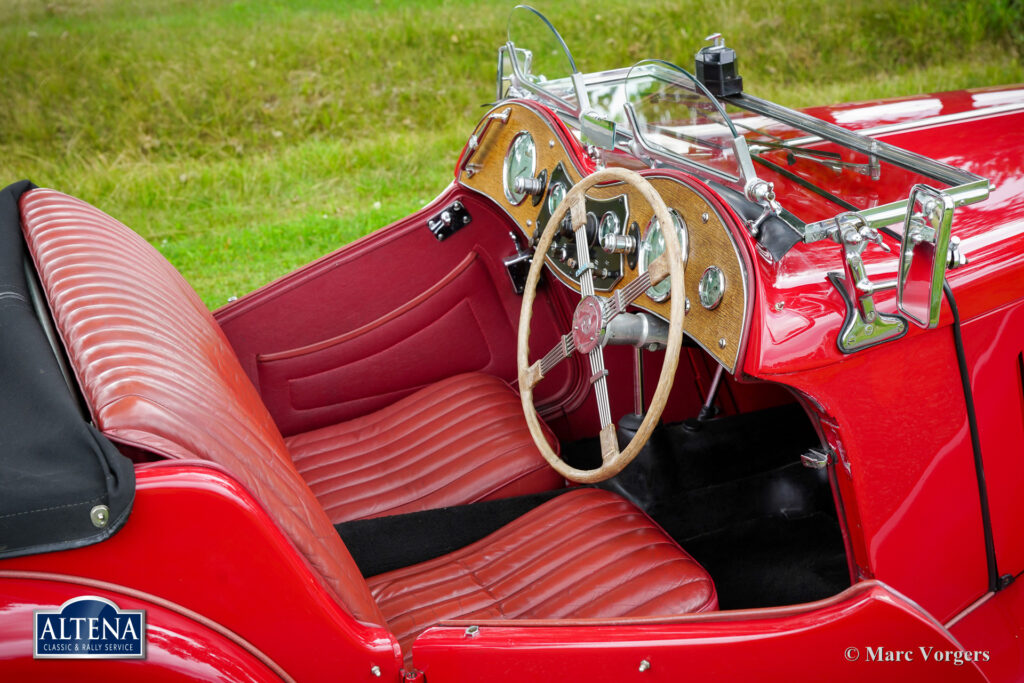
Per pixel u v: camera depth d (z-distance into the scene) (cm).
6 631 107
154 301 168
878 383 149
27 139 725
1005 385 166
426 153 677
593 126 187
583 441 265
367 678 125
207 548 113
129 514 108
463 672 133
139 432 118
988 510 163
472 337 268
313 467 233
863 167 175
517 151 225
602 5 851
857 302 142
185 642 113
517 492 216
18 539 105
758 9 864
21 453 110
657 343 171
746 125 203
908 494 155
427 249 259
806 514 239
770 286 150
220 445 126
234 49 822
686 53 802
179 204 627
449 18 866
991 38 828
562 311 267
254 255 529
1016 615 171
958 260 146
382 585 186
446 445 228
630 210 178
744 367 146
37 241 181
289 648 121
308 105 776
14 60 787
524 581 179
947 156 220
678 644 133
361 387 263
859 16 860
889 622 133
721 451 238
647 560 176
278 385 257
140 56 805
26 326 141
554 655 132
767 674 135
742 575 222
